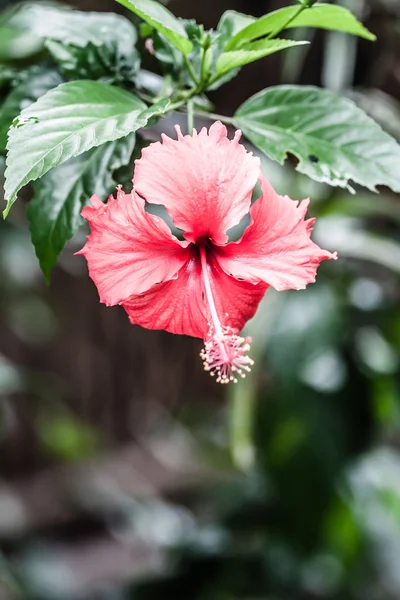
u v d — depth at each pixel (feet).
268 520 3.73
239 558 3.87
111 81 2.32
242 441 3.39
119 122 2.07
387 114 3.24
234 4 3.21
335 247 3.26
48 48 2.32
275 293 3.21
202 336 2.19
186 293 2.15
